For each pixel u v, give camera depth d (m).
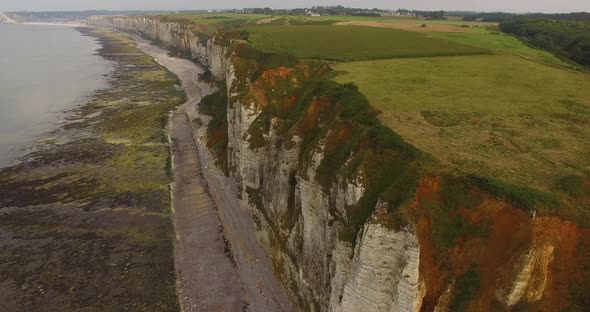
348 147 30.06
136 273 38.69
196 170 59.41
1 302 35.25
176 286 37.12
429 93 38.88
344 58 56.66
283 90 52.56
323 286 30.42
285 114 45.91
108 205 50.06
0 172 58.25
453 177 24.16
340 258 26.91
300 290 33.91
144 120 80.50
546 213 20.91
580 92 38.34
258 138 47.25
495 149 27.09
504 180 23.48
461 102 36.00
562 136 28.84
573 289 19.98
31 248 42.16
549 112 33.16
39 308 34.72
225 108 74.75
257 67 61.31
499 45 66.94
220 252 41.44
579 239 20.50
